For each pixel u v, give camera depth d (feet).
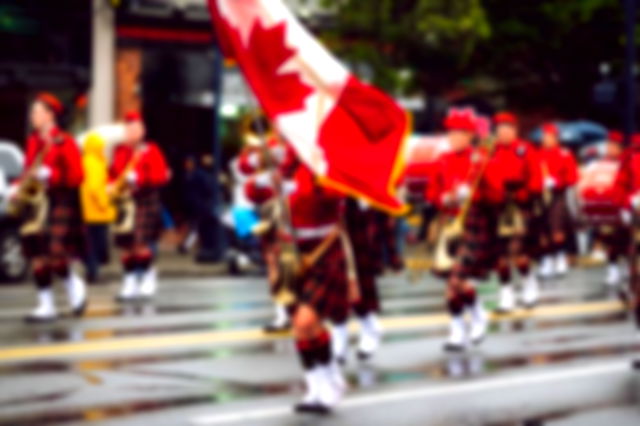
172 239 120.57
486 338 53.72
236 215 85.97
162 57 123.03
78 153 56.59
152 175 67.72
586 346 51.29
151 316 59.57
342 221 37.70
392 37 108.68
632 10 105.60
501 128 61.46
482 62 130.93
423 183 80.64
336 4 108.88
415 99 128.36
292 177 37.22
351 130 34.94
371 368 45.21
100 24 115.03
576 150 135.74
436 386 41.47
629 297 66.95
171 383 41.29
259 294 71.97
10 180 76.84
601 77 136.05
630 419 36.37
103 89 115.44
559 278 86.84
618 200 46.80
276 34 35.06
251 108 36.99
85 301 59.11
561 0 131.03
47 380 41.39
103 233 82.38
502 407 37.96
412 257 99.45
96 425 34.50
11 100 96.94
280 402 38.34
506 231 62.80
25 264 76.48
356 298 37.88
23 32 91.40
